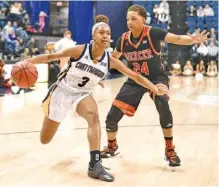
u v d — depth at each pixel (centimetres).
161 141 464
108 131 384
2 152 396
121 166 359
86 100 327
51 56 313
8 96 824
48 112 328
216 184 311
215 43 1600
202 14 1647
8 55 1207
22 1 1480
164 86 352
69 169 345
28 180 311
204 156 399
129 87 372
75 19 1599
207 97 906
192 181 318
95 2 1614
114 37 1628
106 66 320
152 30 354
